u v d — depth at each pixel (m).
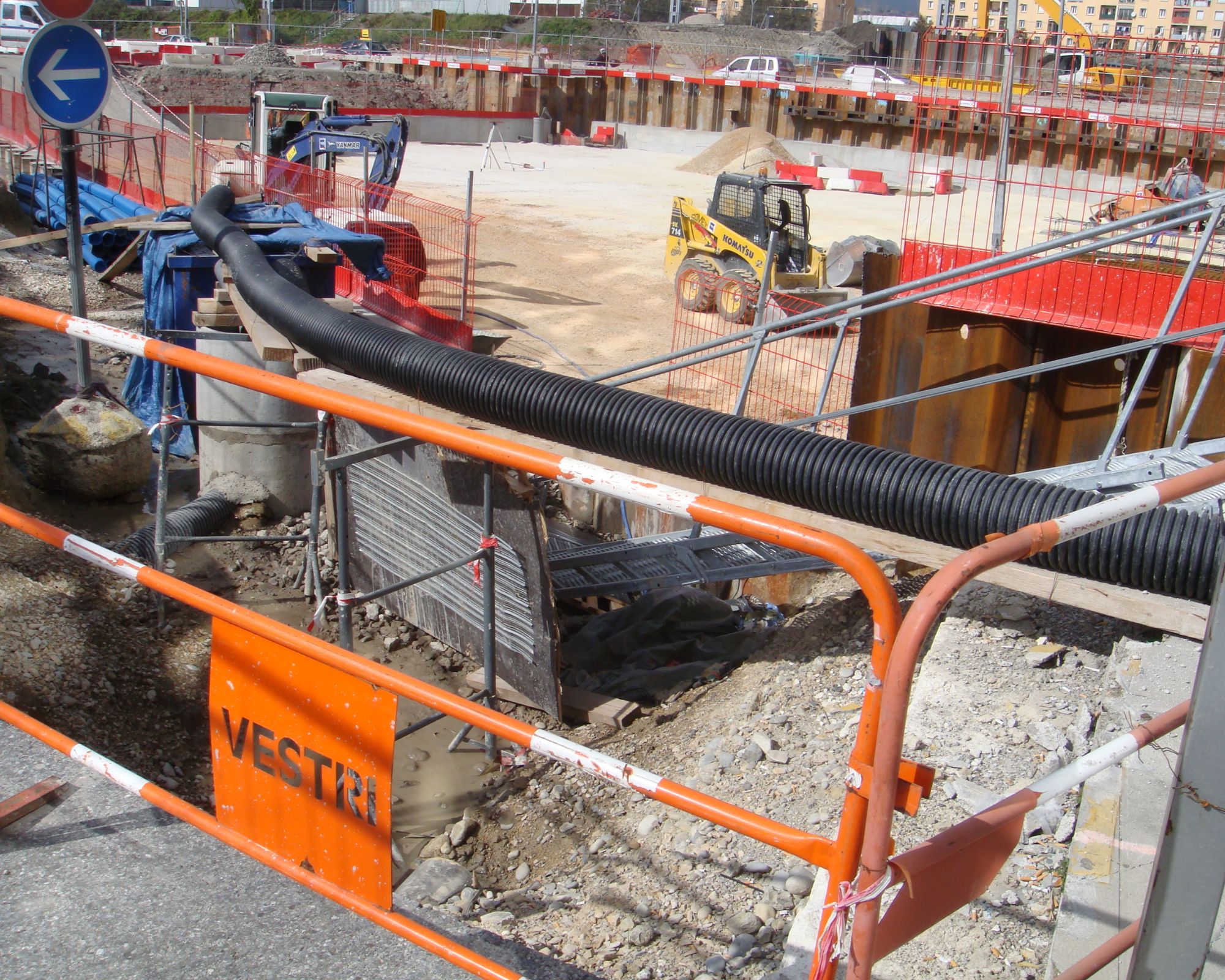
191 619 7.29
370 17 66.25
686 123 38.50
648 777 2.12
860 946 1.88
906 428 9.02
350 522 8.15
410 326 11.32
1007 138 8.42
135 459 9.33
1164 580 4.79
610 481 2.09
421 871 4.97
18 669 5.96
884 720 1.76
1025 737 4.66
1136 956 2.03
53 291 14.62
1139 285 7.84
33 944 2.72
